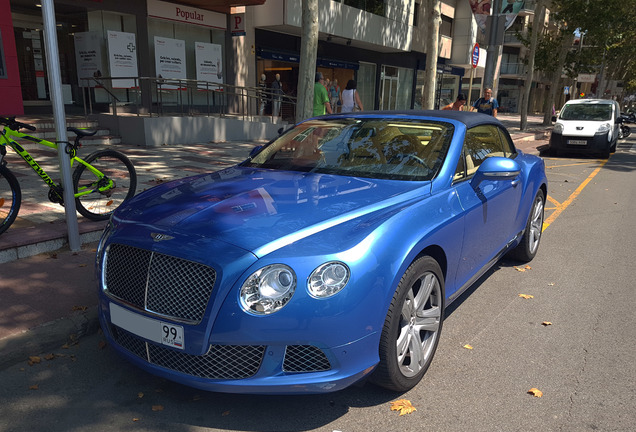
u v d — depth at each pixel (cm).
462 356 322
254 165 386
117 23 1399
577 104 1634
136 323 250
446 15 3144
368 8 2239
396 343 258
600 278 473
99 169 526
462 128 371
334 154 368
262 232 245
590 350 333
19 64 1329
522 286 449
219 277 227
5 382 280
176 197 304
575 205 815
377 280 239
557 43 2467
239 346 230
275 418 255
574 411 265
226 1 1530
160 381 286
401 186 313
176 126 1195
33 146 972
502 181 399
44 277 393
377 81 2642
